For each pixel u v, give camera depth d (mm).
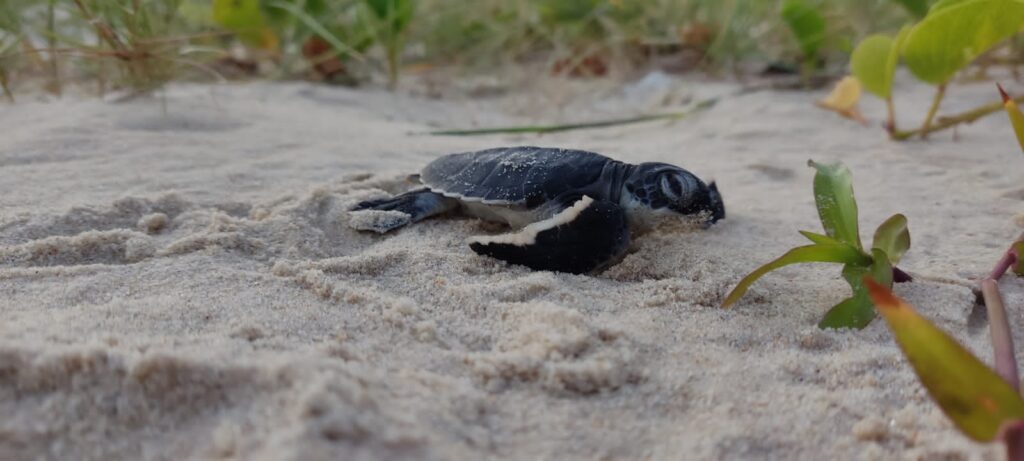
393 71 472
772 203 294
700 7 561
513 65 525
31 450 172
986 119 375
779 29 520
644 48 545
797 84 466
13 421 174
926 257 251
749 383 196
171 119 352
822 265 247
